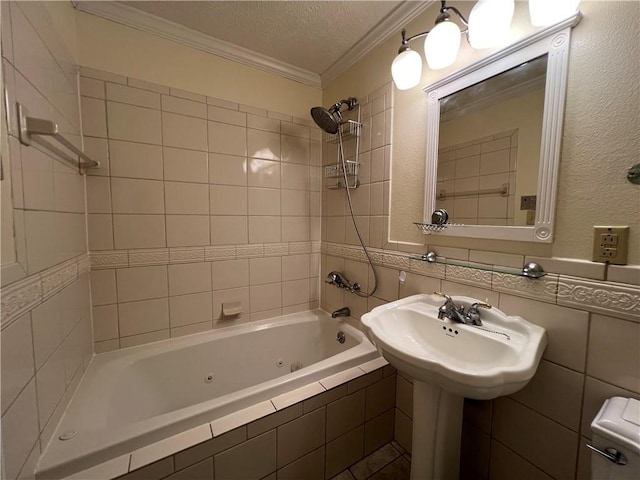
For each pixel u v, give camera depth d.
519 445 0.96
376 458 1.33
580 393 0.81
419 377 0.81
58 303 0.93
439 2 1.17
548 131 0.84
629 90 0.69
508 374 0.67
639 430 0.59
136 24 1.34
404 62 1.14
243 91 1.66
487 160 1.01
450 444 0.97
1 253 0.60
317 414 1.13
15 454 0.64
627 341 0.72
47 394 0.82
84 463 0.78
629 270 0.70
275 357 1.77
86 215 1.30
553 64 0.82
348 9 1.29
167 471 0.83
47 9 0.92
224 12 1.31
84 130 1.27
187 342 1.54
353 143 1.68
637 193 0.69
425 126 1.25
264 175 1.77
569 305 0.82
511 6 0.84
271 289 1.86
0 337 0.59
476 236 1.05
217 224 1.64
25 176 0.72
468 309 1.04
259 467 1.00
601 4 0.73
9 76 0.66
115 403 1.16
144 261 1.45
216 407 0.97
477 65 1.02
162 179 1.46
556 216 0.84
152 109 1.41
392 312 1.13
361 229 1.64
